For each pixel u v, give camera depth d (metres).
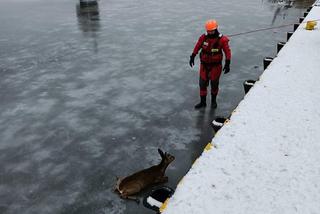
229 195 2.69
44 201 3.58
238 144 3.35
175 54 8.31
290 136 3.47
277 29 10.62
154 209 2.89
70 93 6.23
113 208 3.42
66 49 8.90
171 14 13.04
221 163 3.06
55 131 4.96
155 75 7.01
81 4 15.95
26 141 4.72
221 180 2.85
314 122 3.73
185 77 6.90
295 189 2.72
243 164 3.04
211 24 5.18
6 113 5.53
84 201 3.55
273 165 3.02
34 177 3.97
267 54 8.23
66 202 3.55
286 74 5.16
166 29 10.72
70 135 4.84
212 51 5.21
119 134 4.84
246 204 2.59
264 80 4.95
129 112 5.48
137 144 4.57
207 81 5.42
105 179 3.88
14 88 6.52
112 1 16.66
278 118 3.84
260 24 11.31
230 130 3.61
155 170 3.55
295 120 3.78
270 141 3.39
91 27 11.23
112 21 12.03
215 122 4.23
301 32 7.92
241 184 2.80
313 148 3.25
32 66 7.70
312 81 4.85
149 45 9.07
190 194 2.71
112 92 6.23
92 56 8.29
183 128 4.98
